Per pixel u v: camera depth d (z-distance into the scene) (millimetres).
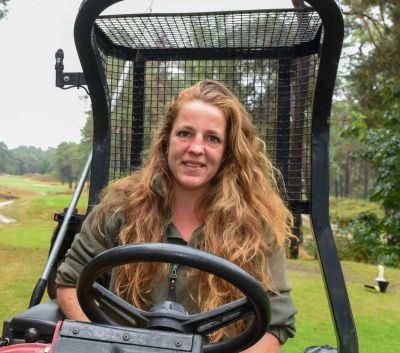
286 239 1758
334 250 1913
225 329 1483
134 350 983
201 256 1062
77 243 1660
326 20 1805
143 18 2154
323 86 1954
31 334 1370
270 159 2250
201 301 1487
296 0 2107
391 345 3457
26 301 4102
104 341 999
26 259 5992
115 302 1133
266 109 2449
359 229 9242
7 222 10789
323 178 1998
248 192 1631
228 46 2451
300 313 4094
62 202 14000
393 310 4367
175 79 2512
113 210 1659
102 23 2199
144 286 1531
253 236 1570
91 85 2189
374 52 11711
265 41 2387
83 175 2479
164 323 1081
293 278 5512
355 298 4793
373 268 6641
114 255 1072
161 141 1664
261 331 1158
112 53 2430
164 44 2451
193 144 1528
